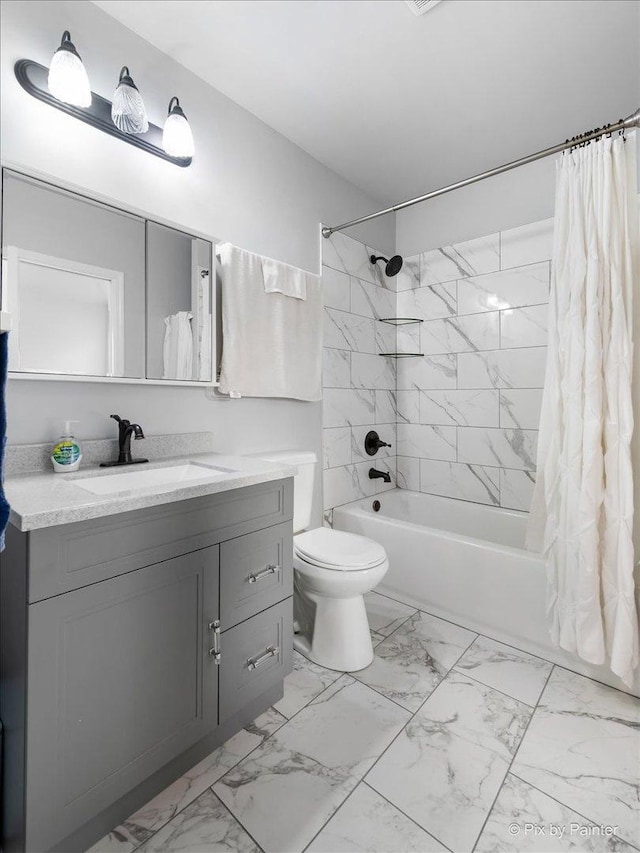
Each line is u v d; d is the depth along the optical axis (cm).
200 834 105
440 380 283
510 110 200
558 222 166
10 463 128
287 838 103
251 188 202
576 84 183
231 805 112
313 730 138
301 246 229
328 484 249
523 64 172
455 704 150
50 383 138
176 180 170
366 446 277
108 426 152
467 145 228
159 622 111
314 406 240
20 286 128
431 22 152
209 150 183
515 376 250
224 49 164
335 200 253
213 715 125
